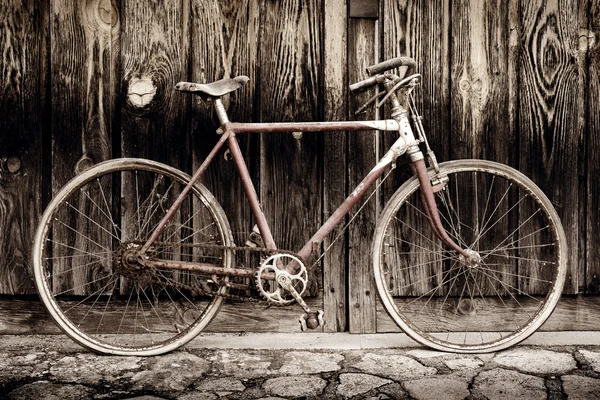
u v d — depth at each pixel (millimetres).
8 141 3256
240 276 3021
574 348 3174
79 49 3223
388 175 3336
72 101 3236
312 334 3348
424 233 3408
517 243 3432
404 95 3186
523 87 3369
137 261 2939
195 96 3277
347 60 3268
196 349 3119
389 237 3395
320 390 2611
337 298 3354
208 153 3297
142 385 2654
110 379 2721
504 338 3162
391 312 3162
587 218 3438
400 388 2639
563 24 3359
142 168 3070
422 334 3150
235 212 3330
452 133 3355
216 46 3252
